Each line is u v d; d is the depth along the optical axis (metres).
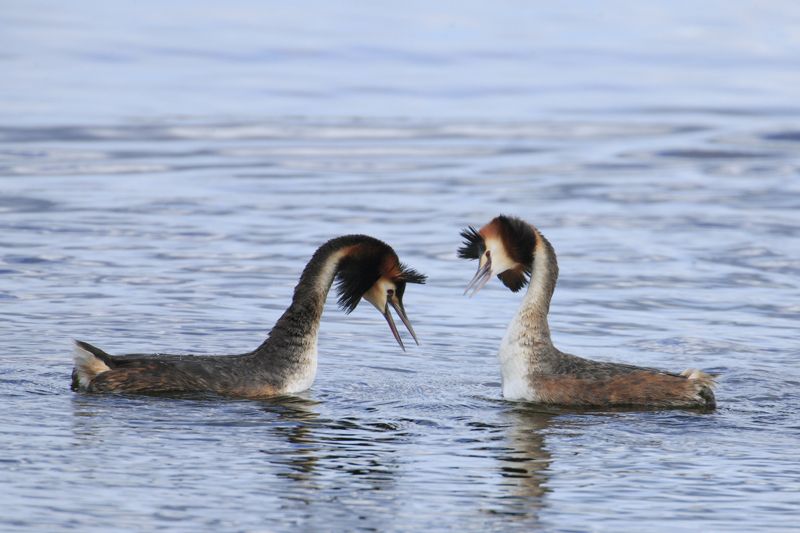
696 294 17.41
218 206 22.36
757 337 15.34
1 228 20.16
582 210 22.72
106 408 11.85
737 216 22.27
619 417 12.15
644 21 50.19
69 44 41.00
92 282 17.19
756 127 31.91
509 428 11.72
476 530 9.24
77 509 9.39
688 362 14.25
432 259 19.11
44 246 19.08
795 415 12.30
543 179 25.58
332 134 30.09
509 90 36.75
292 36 43.88
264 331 15.16
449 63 40.59
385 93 35.66
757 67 41.81
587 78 39.06
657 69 41.00
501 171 26.36
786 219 22.05
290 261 18.73
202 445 10.95
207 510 9.47
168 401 12.16
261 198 23.14
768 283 18.05
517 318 12.85
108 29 44.03
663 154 28.50
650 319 16.17
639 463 10.80
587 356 14.51
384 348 14.65
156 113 31.75
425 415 12.09
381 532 9.16
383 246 13.22
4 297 16.27
